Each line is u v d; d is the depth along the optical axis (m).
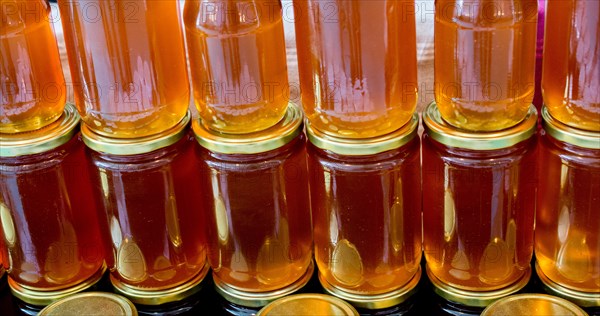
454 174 0.71
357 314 0.73
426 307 0.77
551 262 0.75
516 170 0.71
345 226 0.73
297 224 0.76
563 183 0.71
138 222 0.75
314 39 0.69
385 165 0.71
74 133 0.76
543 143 0.73
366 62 0.68
